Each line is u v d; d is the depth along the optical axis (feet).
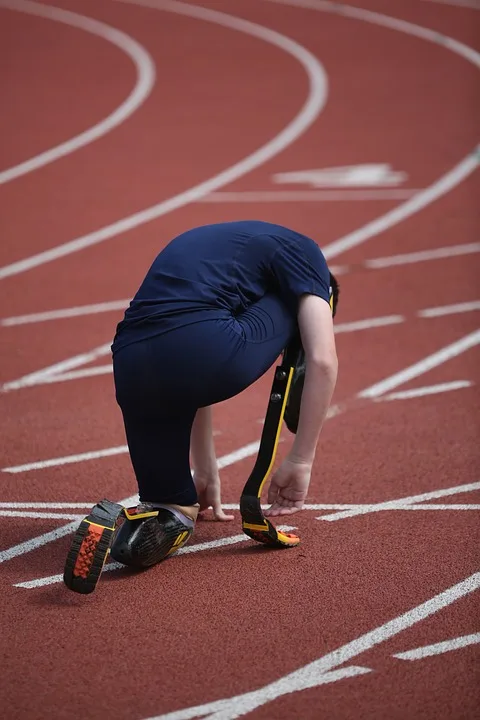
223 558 53.06
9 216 142.00
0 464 66.44
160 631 45.32
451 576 50.78
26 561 52.60
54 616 46.68
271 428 51.29
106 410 77.25
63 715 39.09
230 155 177.99
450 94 220.84
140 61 246.88
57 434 72.08
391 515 58.49
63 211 144.66
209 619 46.44
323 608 47.52
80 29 277.44
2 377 84.64
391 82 230.48
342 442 70.44
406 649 43.91
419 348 92.68
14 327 98.43
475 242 132.98
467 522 57.36
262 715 39.14
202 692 40.60
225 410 77.71
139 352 49.03
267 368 50.72
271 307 50.90
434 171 168.86
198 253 50.85
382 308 105.81
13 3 304.71
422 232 137.39
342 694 40.52
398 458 67.46
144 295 50.57
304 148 183.52
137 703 39.86
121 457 67.82
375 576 50.83
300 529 56.59
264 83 229.45
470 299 108.99
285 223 140.05
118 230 136.15
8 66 239.91
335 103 214.07
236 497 61.82
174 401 49.32
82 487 62.69
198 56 253.03
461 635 45.03
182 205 148.56
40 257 124.06
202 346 48.21
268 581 50.31
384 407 77.66
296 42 267.18
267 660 42.96
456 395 80.43
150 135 189.57
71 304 106.22
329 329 50.57
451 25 285.64
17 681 41.32
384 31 279.08
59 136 187.83
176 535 51.93
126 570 51.67
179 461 51.72
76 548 46.96
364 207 149.07
